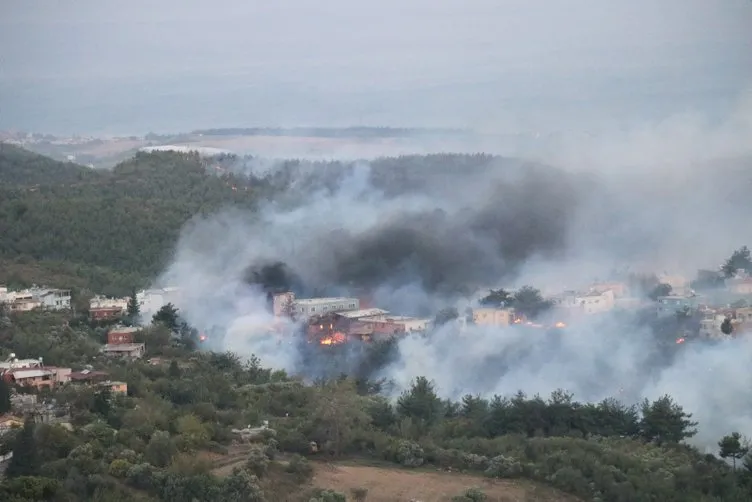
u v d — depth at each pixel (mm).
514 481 122500
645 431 141625
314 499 111000
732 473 124500
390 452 128750
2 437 115375
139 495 107750
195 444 122000
